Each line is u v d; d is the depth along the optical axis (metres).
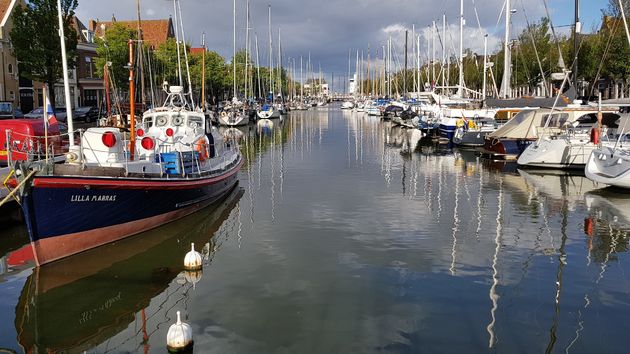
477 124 33.59
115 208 11.54
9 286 9.57
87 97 56.28
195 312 8.38
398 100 71.81
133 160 13.20
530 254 11.13
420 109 47.44
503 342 7.30
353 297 8.86
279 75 86.81
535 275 9.87
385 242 12.05
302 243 12.05
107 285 9.55
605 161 18.30
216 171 16.11
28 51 33.00
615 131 23.39
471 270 10.16
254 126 57.19
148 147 13.41
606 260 10.73
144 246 11.82
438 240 12.20
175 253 11.32
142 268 10.41
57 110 41.41
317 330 7.69
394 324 7.86
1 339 7.69
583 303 8.59
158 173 12.65
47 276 10.00
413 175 22.45
